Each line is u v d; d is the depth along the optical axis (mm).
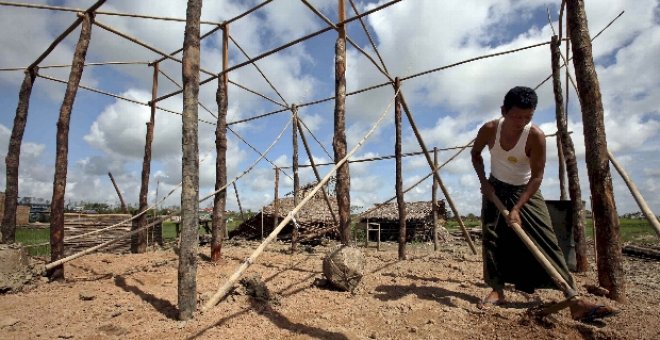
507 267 3422
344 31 5855
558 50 5477
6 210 5703
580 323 2779
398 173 6793
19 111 6020
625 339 2506
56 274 4750
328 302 3645
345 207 5516
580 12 3756
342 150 5648
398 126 6840
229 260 6605
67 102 5074
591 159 3646
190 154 3281
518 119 3100
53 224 4867
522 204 3203
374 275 4996
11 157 5855
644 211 2656
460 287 4230
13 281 4156
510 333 2719
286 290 4164
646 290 4180
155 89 8500
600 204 3590
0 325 2961
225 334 2760
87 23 5348
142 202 8500
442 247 11352
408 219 16500
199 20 3525
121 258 6781
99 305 3555
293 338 2688
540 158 3178
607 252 3545
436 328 2863
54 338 2738
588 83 3670
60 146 4988
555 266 3252
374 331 2842
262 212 15117
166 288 4266
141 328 2912
